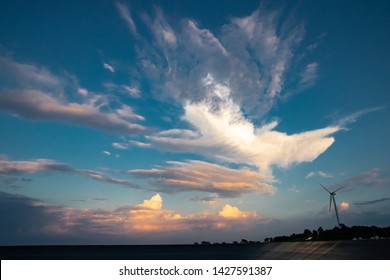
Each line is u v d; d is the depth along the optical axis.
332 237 190.00
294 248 129.25
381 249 86.38
